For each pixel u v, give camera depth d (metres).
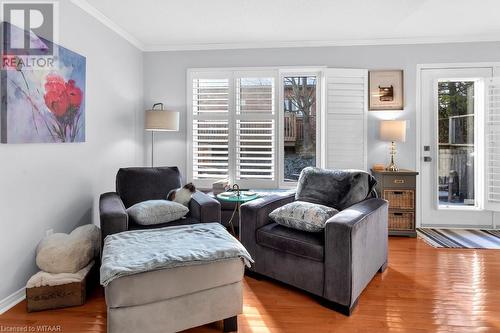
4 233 2.20
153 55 4.49
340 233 2.11
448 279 2.66
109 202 2.73
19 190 2.32
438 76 4.15
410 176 3.83
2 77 2.15
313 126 4.46
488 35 4.01
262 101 4.41
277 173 4.44
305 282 2.33
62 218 2.81
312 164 4.47
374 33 3.97
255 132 4.44
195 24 3.65
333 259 2.15
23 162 2.35
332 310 2.18
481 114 4.10
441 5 3.16
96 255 2.54
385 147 4.25
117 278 1.66
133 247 1.97
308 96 4.44
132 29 3.81
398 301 2.29
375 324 2.00
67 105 2.80
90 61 3.23
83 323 2.02
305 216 2.44
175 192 3.10
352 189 2.73
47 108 2.55
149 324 1.72
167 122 3.90
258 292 2.45
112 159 3.72
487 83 3.98
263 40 4.25
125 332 1.68
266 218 2.76
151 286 1.72
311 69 4.31
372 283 2.59
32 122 2.40
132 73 4.20
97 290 2.47
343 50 4.26
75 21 2.96
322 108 4.33
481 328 1.95
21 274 2.35
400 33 3.97
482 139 4.08
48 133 2.57
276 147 4.43
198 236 2.19
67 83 2.80
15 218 2.29
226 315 1.92
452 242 3.63
